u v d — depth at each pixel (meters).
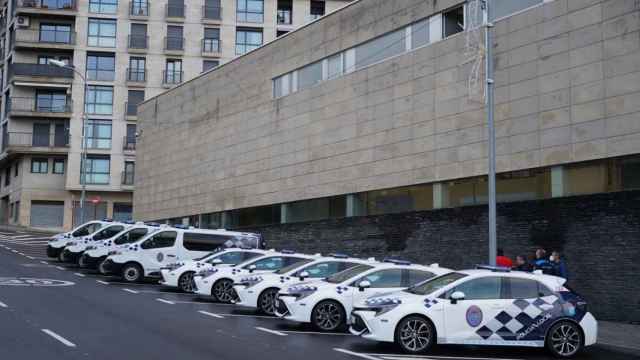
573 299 13.78
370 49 28.72
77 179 62.09
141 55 63.03
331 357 12.37
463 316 13.27
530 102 21.45
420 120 25.61
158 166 46.59
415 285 14.63
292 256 20.62
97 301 19.17
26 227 60.81
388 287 16.03
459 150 23.88
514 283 13.67
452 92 24.31
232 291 20.72
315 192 31.14
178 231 26.77
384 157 27.22
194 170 42.00
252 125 36.53
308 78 32.59
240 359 11.55
